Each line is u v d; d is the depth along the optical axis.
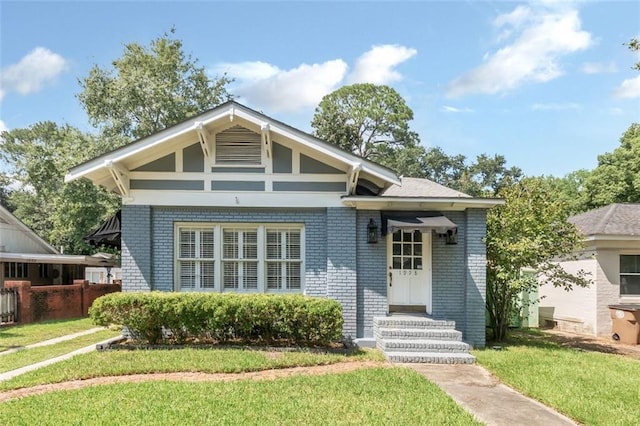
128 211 11.25
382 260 11.55
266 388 7.11
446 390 7.44
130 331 10.66
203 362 8.60
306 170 11.56
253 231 11.64
